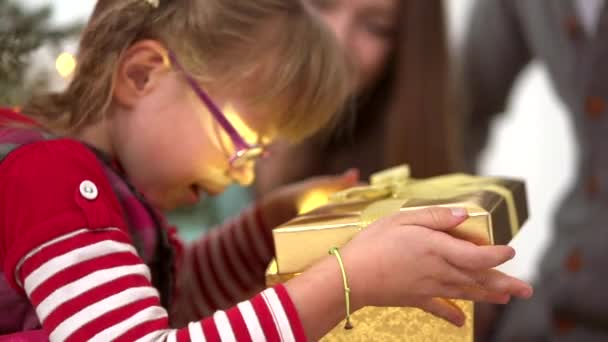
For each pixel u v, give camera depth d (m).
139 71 0.82
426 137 1.33
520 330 1.43
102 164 0.80
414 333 0.70
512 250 0.64
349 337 0.71
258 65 0.84
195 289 1.08
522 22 1.52
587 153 1.38
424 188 0.84
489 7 1.57
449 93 1.37
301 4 0.91
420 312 0.70
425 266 0.64
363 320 0.71
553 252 1.45
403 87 1.35
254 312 0.63
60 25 0.93
